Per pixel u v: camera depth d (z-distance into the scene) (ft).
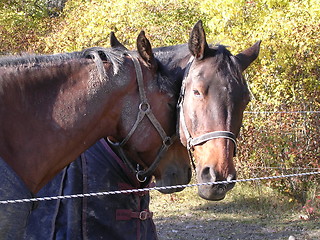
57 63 7.64
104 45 26.68
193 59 8.14
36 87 7.43
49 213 9.25
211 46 8.45
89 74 7.72
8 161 7.12
